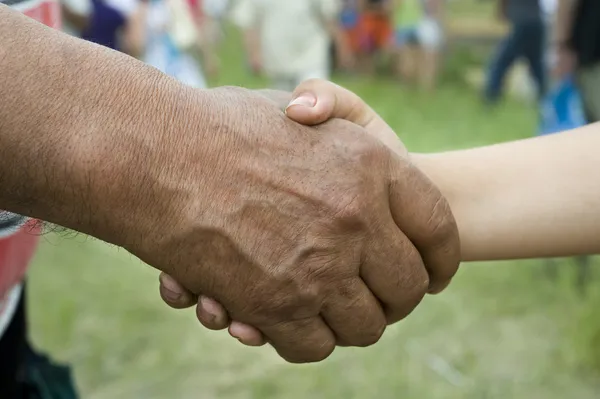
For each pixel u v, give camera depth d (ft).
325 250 2.81
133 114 2.50
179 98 2.63
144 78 2.57
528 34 18.78
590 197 3.50
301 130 2.85
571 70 9.32
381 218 2.91
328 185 2.78
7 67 2.33
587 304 8.48
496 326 8.32
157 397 7.21
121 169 2.47
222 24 30.60
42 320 8.43
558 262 9.49
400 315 3.23
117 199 2.51
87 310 8.72
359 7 24.31
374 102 20.34
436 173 3.64
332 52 24.08
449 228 3.15
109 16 13.66
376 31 24.57
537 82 18.99
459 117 18.61
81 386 7.34
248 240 2.72
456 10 32.53
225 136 2.67
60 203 2.48
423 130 17.11
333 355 7.82
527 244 3.55
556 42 9.52
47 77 2.38
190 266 2.73
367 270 2.97
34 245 3.89
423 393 7.14
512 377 7.38
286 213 2.75
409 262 3.05
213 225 2.66
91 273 9.73
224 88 2.93
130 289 9.29
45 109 2.36
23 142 2.34
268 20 17.71
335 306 2.95
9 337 4.01
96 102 2.44
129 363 7.75
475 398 7.04
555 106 9.60
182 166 2.59
